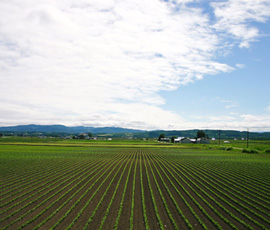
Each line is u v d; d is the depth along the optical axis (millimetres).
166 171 43562
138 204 23141
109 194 26609
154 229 17438
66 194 26688
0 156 68562
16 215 20031
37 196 25797
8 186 30828
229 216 20438
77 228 17344
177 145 149375
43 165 50562
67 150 94812
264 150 93062
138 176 37906
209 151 100250
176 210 21656
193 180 35375
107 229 17250
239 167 49656
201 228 17781
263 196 26781
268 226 18344
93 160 60875
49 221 18688
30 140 190500
